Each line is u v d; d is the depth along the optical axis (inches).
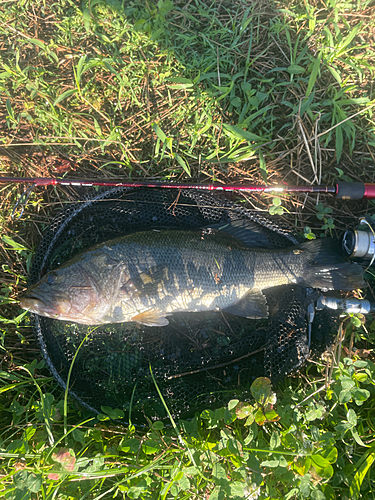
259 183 22.8
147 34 22.1
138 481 17.3
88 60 22.6
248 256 20.4
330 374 19.4
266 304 20.6
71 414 20.2
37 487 15.6
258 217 21.7
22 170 22.6
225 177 22.8
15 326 21.4
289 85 22.9
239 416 17.5
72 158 22.6
